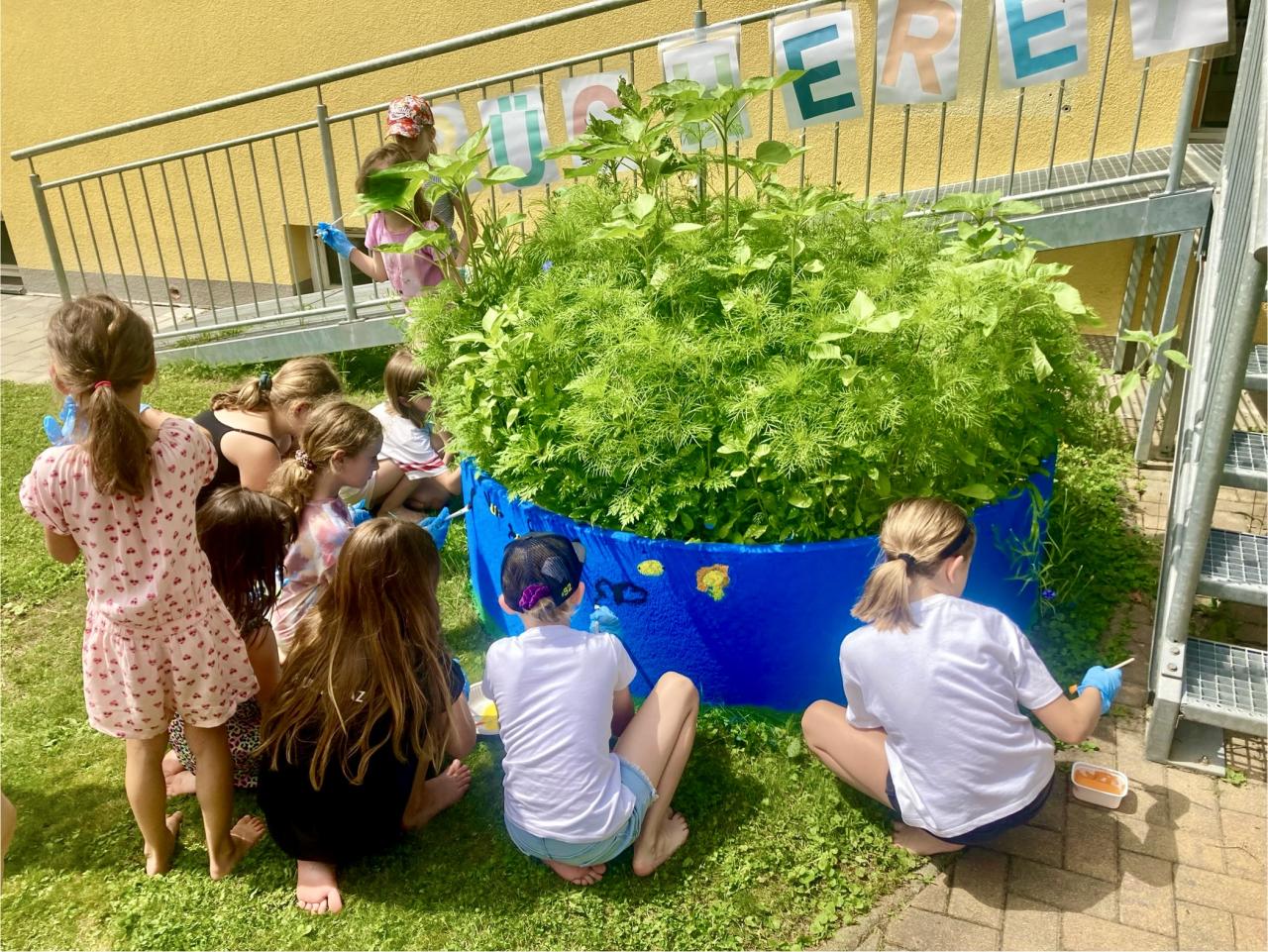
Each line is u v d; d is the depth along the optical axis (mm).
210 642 2480
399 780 2557
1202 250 4266
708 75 3971
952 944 2363
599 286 3102
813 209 3311
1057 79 3680
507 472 3150
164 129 7570
